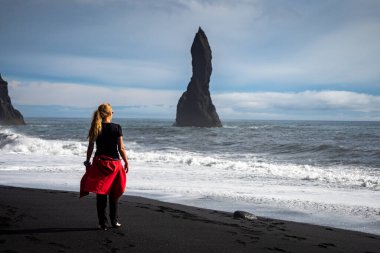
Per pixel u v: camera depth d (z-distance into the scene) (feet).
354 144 100.32
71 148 75.15
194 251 12.44
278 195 29.32
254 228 16.96
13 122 499.10
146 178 38.81
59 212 18.22
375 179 38.63
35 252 11.44
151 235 14.29
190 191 29.96
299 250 13.43
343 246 14.66
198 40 571.69
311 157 68.28
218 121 565.94
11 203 20.22
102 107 14.80
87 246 12.34
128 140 118.62
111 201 15.01
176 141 114.01
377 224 20.15
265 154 74.54
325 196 29.27
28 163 51.34
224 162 52.54
